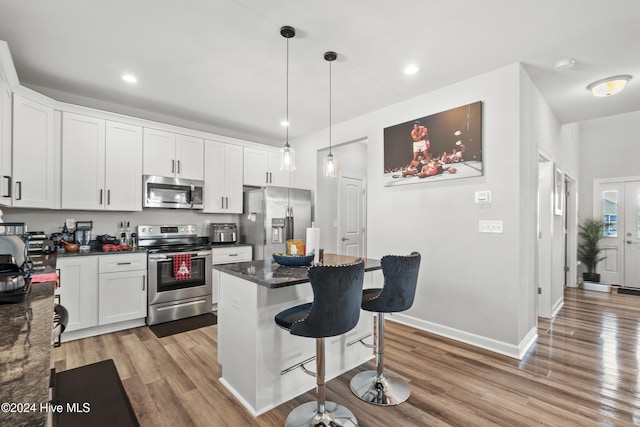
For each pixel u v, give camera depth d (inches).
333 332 62.2
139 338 119.1
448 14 81.0
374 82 120.3
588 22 83.9
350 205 211.0
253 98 136.6
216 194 166.6
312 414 73.0
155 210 156.9
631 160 213.5
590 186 227.1
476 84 114.8
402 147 136.3
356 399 80.7
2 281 49.6
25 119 106.5
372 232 149.7
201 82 120.8
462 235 117.4
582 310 158.9
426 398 80.5
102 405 42.3
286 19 83.3
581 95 130.7
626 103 138.9
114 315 124.4
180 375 91.6
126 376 90.9
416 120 131.5
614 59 103.0
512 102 106.0
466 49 97.7
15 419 18.7
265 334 76.4
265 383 76.4
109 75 115.1
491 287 109.3
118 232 146.0
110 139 133.7
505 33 89.1
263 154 187.8
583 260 224.5
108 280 123.3
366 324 102.7
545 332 126.8
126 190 137.5
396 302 77.9
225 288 88.7
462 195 117.7
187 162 156.5
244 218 183.5
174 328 130.3
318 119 163.9
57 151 120.3
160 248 143.8
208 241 174.2
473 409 75.9
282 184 196.4
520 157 104.3
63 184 121.4
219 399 80.1
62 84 122.6
